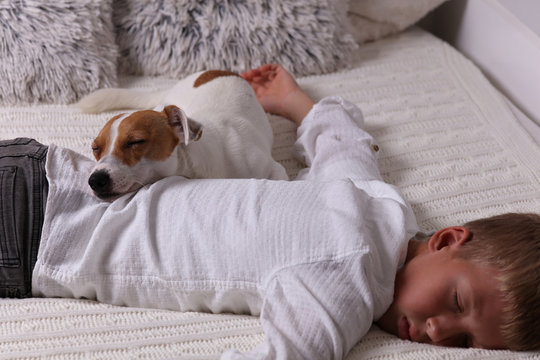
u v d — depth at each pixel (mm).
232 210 1152
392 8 1968
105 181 1160
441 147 1620
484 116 1716
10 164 1205
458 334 1066
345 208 1141
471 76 1859
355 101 1761
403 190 1495
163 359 1012
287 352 992
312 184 1207
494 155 1592
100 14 1694
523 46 1770
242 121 1479
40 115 1604
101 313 1117
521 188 1498
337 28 1838
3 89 1610
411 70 1883
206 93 1526
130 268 1151
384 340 1076
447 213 1429
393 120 1706
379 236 1151
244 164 1421
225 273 1116
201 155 1335
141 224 1157
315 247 1093
